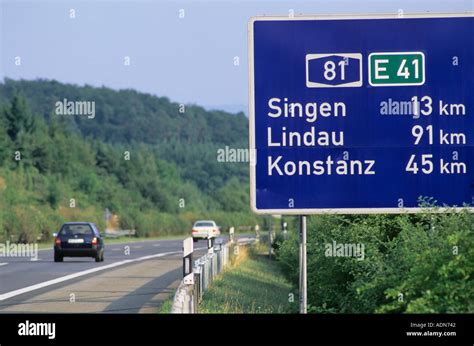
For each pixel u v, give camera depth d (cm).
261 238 7188
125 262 4253
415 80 1655
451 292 1459
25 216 7094
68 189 10806
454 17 1655
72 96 18975
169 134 19475
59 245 4216
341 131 1656
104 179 12562
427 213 1650
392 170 1658
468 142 1652
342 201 1656
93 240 4241
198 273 2127
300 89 1653
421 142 1655
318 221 2330
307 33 1653
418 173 1655
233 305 2369
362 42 1655
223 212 13838
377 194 1656
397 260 1697
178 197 14475
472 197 1650
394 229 2078
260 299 2833
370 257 1859
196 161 17825
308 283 2155
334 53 1656
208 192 16850
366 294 1731
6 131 11238
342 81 1655
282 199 1656
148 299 2284
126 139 19288
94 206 11150
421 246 1620
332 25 1655
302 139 1655
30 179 9938
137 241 8825
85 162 12469
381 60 1656
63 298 2319
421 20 1656
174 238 10588
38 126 11956
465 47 1653
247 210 15162
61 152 11762
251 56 1653
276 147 1653
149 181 13412
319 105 1653
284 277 3881
